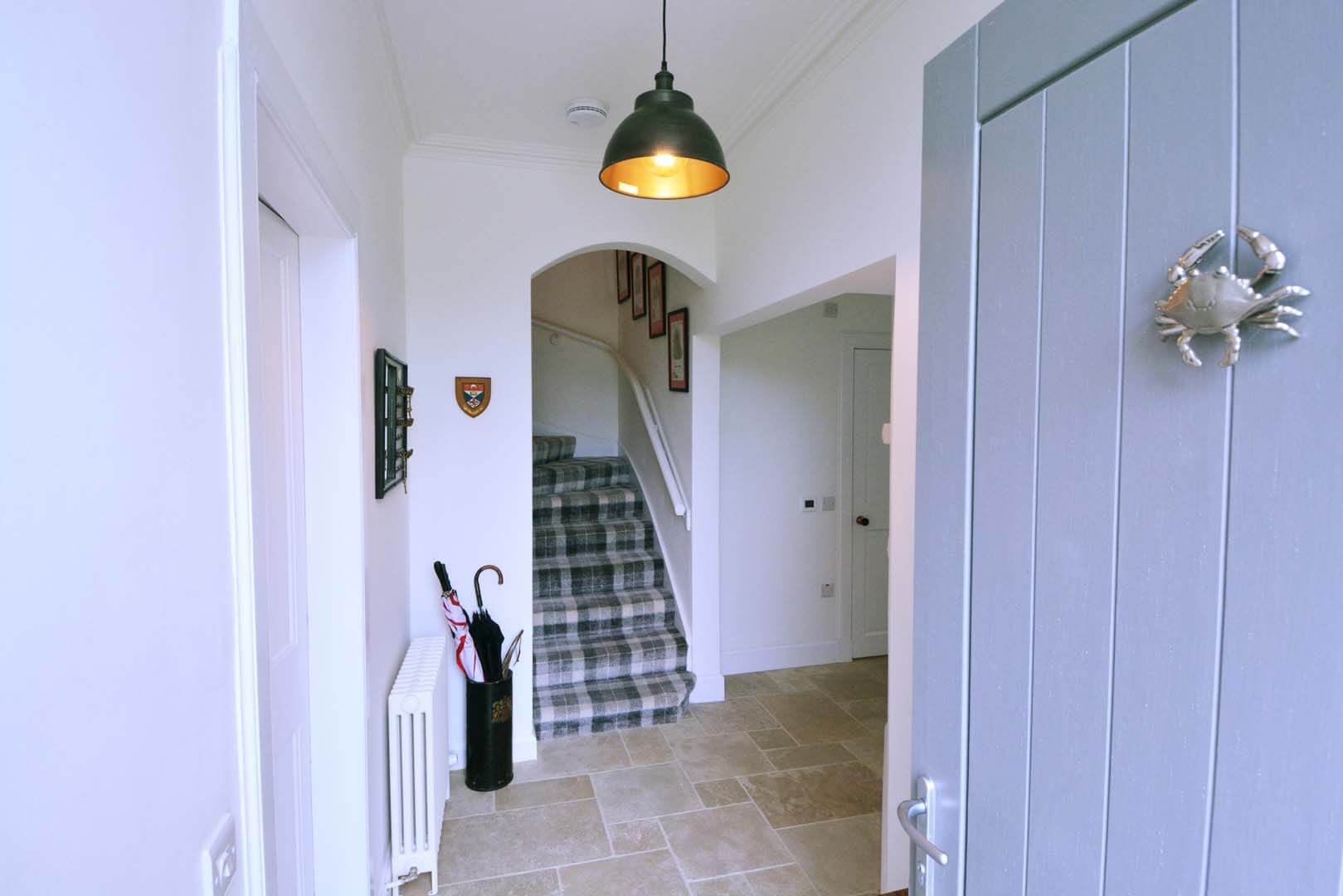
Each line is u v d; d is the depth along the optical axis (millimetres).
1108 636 650
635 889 2203
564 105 2582
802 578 4184
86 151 520
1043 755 732
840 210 2139
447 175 2943
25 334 451
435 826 2207
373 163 2068
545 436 5320
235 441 807
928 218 915
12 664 434
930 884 922
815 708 3604
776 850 2404
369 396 1964
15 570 439
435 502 2973
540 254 3062
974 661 838
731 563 4059
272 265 1478
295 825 1593
